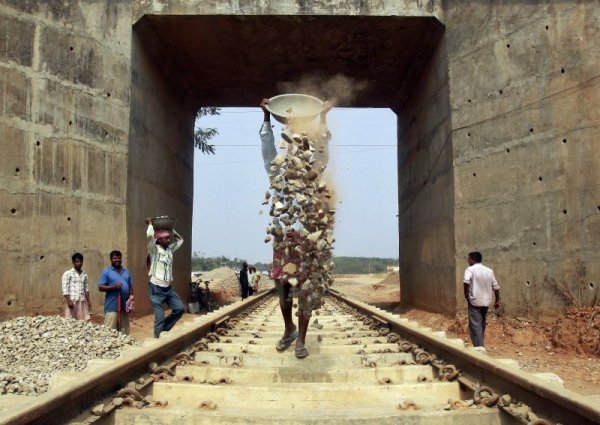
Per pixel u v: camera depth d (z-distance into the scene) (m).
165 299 8.70
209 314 8.01
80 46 12.13
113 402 3.48
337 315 10.47
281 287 5.47
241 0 13.01
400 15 13.03
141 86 13.96
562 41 10.58
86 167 12.04
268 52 15.22
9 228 10.55
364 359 5.25
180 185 18.33
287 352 5.50
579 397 2.83
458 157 12.73
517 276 11.12
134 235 13.37
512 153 11.41
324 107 5.71
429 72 14.91
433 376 4.76
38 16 11.38
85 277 9.42
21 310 10.61
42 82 11.34
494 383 3.83
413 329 5.82
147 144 14.50
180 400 3.95
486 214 11.93
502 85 11.75
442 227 13.71
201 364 5.02
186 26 13.63
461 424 3.37
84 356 7.23
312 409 3.73
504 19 11.79
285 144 5.23
